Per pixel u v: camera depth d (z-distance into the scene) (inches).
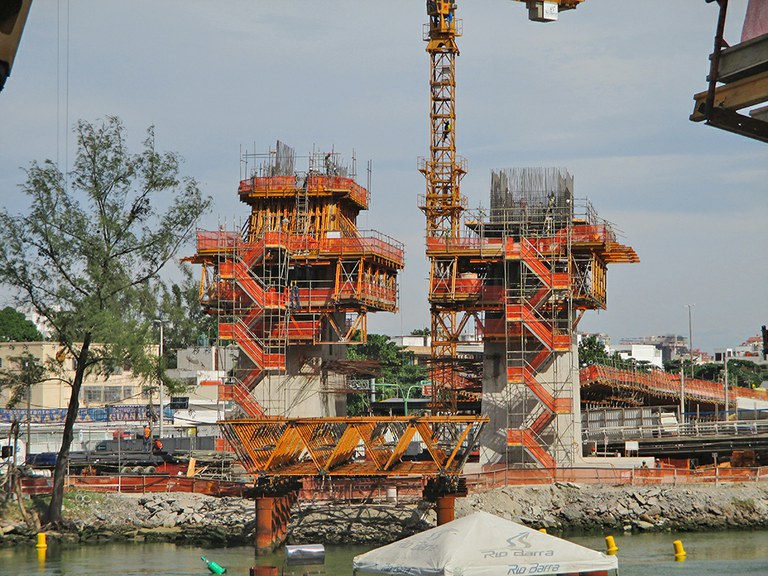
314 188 7367.1
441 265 7022.6
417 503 5753.0
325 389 7440.9
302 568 4170.8
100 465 6747.1
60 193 5423.2
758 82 1541.6
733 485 6259.8
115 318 5324.8
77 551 5324.8
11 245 5334.6
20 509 5679.1
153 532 5693.9
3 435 7052.2
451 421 4963.1
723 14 1519.4
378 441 5457.7
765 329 2358.5
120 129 5551.2
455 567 2871.6
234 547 5423.2
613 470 6343.5
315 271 7377.0
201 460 6939.0
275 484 5246.1
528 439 6550.2
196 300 5693.9
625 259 7303.2
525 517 5959.6
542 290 6717.5
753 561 4692.4
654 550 5118.1
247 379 7185.0
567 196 7027.6
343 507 5728.3
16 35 1106.1
